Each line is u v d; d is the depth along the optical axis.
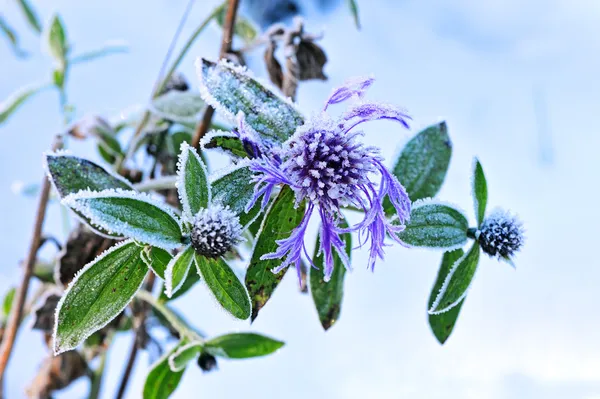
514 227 0.35
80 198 0.30
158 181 0.38
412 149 0.36
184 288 0.40
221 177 0.32
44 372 0.47
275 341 0.40
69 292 0.31
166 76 0.45
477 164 0.35
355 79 0.32
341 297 0.36
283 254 0.31
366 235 0.32
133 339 0.46
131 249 0.32
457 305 0.35
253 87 0.33
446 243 0.34
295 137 0.32
